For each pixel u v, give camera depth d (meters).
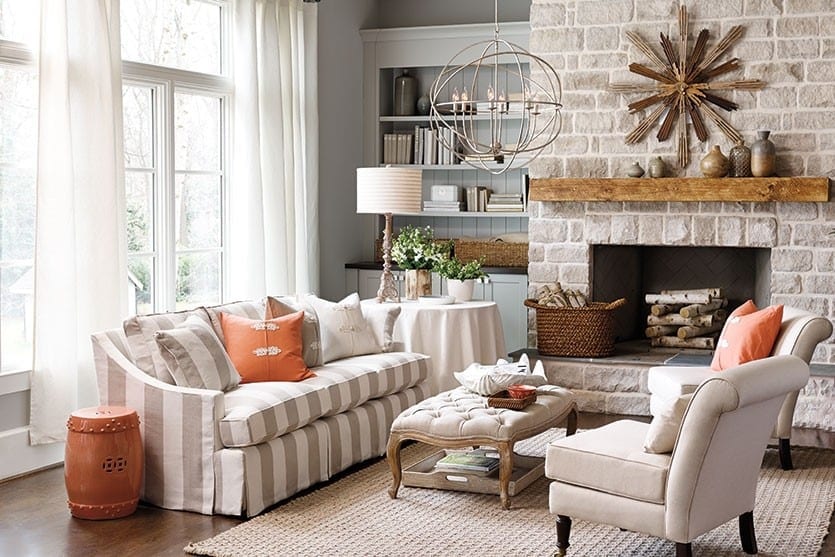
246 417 4.23
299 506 4.44
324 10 7.47
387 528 4.13
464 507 4.42
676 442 3.43
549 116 6.77
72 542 3.94
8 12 4.85
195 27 6.19
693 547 3.93
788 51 6.31
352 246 8.02
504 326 7.48
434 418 4.49
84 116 5.04
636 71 6.55
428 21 8.12
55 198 4.90
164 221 5.93
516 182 7.93
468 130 7.95
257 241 6.34
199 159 6.27
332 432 4.88
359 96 8.03
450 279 6.49
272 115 6.50
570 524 3.76
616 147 6.67
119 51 5.27
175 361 4.41
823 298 6.29
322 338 5.45
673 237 6.55
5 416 4.81
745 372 3.42
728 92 6.44
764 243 6.38
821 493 4.65
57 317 4.92
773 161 6.23
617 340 7.16
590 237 6.73
